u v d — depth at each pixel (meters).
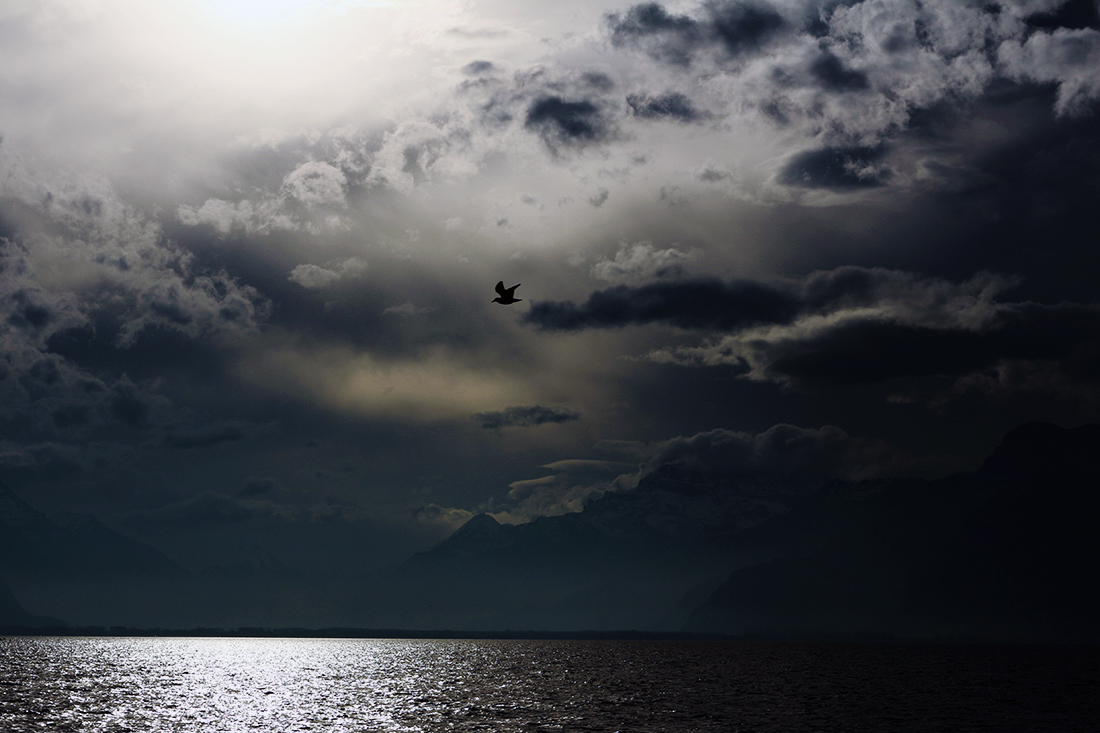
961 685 167.38
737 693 148.62
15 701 127.62
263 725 107.50
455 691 152.62
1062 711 122.81
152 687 158.12
